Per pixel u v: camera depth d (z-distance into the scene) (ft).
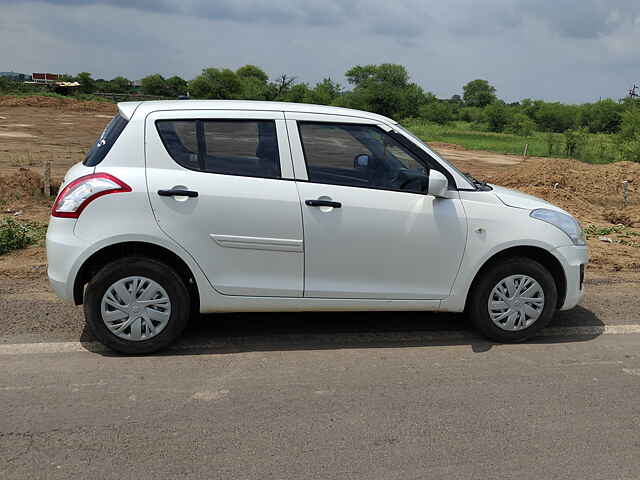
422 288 15.19
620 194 49.11
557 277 16.05
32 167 56.75
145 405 11.94
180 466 9.87
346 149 14.75
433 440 10.92
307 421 11.48
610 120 326.03
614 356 15.20
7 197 36.29
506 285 15.46
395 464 10.10
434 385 13.21
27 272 21.04
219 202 13.94
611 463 10.34
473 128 297.53
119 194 13.61
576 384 13.48
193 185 13.89
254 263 14.34
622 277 23.11
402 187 14.93
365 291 14.92
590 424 11.68
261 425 11.28
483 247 15.14
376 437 10.97
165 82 365.40
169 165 13.97
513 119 280.92
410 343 15.69
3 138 88.38
